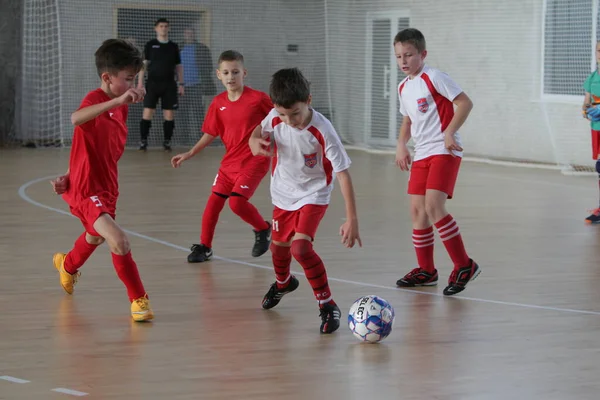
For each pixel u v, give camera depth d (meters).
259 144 5.64
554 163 17.17
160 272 7.75
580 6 16.38
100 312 6.33
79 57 20.23
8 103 20.17
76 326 5.95
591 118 11.14
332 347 5.50
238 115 8.18
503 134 18.30
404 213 11.22
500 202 12.30
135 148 20.23
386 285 7.29
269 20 21.75
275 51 21.89
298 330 5.91
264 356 5.29
